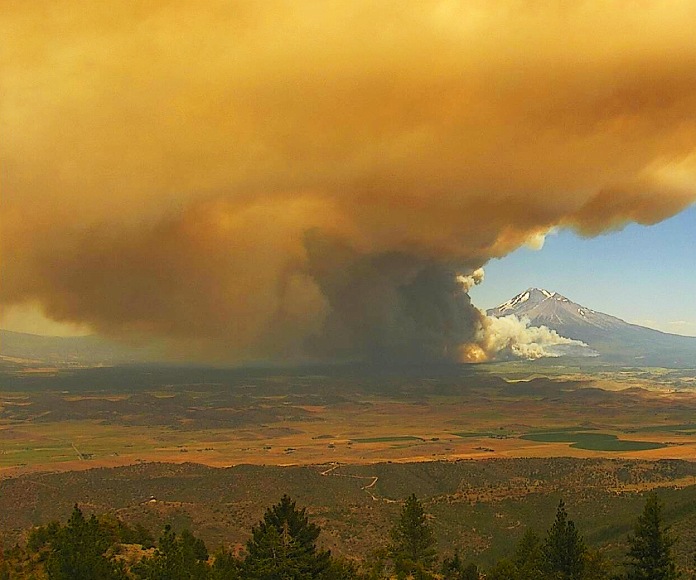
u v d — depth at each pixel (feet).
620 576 263.08
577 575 274.57
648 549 254.27
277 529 244.42
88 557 233.14
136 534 315.99
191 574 236.84
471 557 432.25
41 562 259.60
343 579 263.70
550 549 278.46
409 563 329.31
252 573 229.66
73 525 258.37
